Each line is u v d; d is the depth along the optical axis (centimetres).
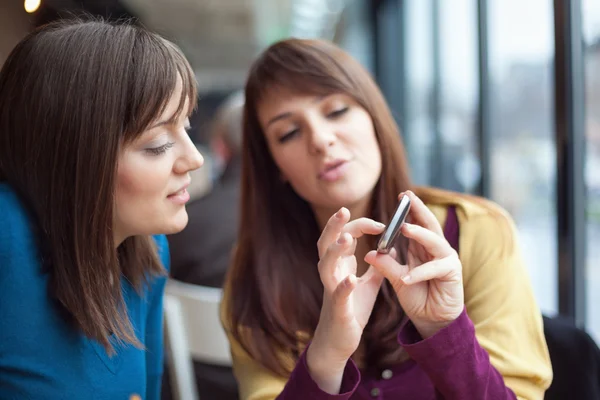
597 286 167
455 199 101
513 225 97
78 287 72
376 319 92
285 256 105
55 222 72
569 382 92
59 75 69
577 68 166
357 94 96
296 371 74
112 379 79
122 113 69
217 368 171
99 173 69
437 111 337
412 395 90
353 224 74
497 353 83
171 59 72
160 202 73
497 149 239
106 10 86
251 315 101
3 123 72
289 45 99
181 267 187
